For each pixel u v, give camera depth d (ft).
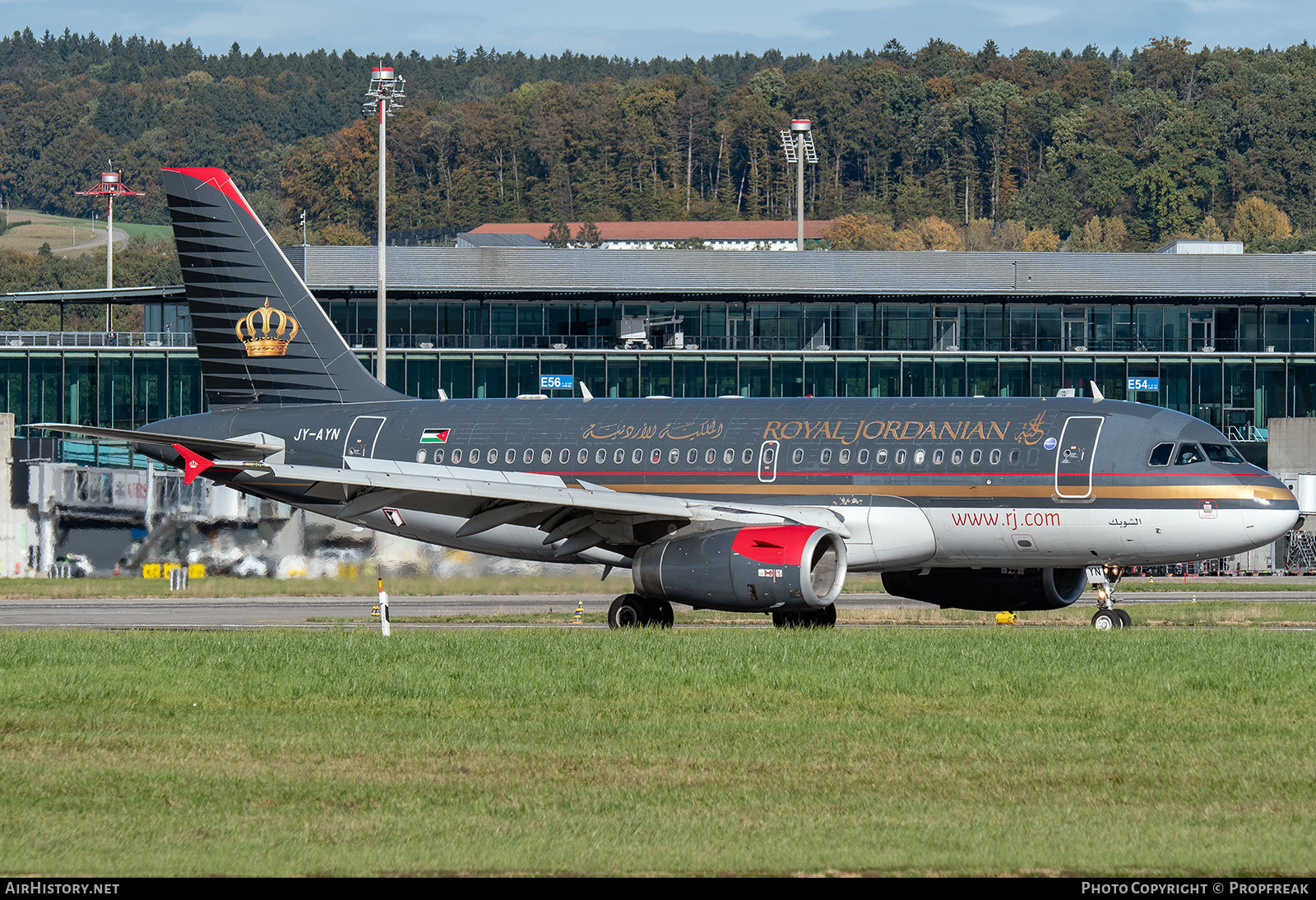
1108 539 419.13
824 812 193.36
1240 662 309.63
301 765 221.66
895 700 271.69
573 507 429.38
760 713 261.03
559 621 486.79
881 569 452.76
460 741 237.66
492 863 168.66
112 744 236.22
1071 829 183.73
